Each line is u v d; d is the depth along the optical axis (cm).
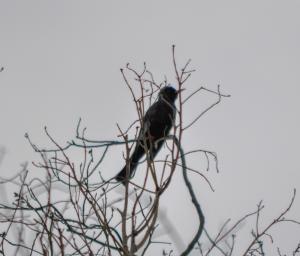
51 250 874
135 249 877
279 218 959
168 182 912
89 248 880
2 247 909
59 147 951
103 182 933
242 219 963
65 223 898
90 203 902
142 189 906
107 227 883
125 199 905
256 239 942
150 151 949
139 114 965
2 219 926
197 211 975
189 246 935
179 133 941
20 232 933
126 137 943
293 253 940
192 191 987
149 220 893
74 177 925
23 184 943
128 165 926
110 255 875
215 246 949
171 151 930
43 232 894
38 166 946
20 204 931
